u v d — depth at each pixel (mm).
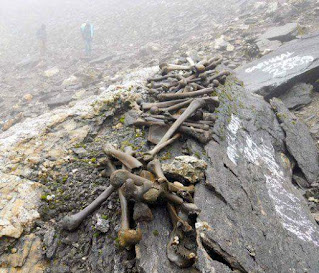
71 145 4000
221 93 4895
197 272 2277
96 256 2734
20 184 3256
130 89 4820
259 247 2672
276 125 5160
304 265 2750
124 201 2771
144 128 4109
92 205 3012
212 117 4020
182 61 5906
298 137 5055
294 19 9406
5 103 9867
